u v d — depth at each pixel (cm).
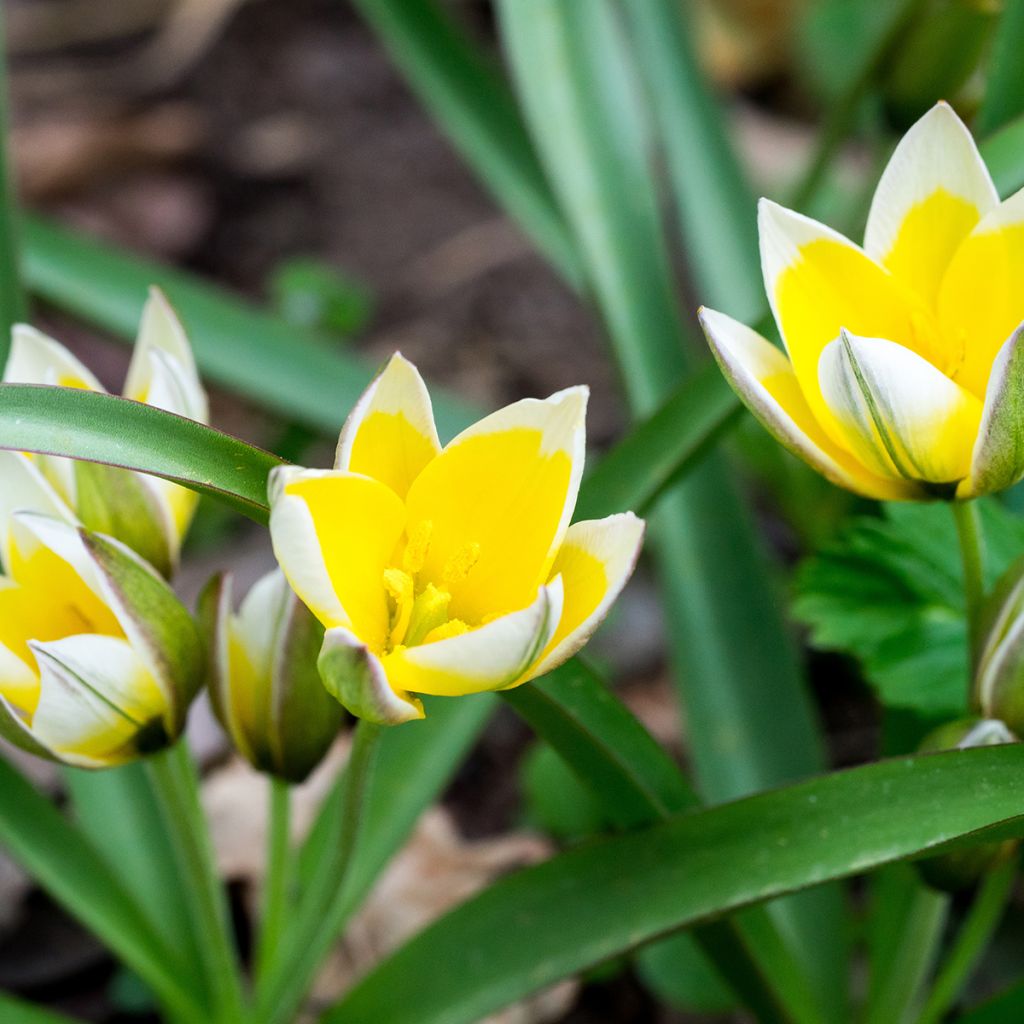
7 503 48
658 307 60
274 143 99
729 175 71
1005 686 48
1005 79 56
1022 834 47
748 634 58
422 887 61
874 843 48
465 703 54
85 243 68
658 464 52
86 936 59
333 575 45
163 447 46
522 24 61
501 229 95
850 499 62
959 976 53
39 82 100
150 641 47
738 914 50
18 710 47
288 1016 52
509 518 45
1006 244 47
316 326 83
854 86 59
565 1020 59
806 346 47
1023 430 46
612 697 50
